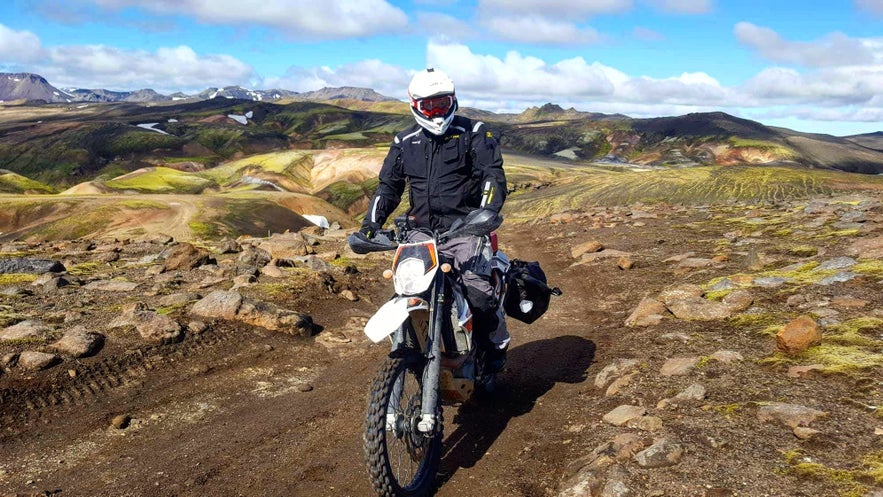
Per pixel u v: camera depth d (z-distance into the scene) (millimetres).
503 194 4027
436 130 3943
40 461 4246
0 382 5125
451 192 4082
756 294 7020
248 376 5977
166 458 4293
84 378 5473
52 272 9609
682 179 197625
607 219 18594
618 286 9211
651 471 3281
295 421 4941
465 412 4852
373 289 9883
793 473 3064
